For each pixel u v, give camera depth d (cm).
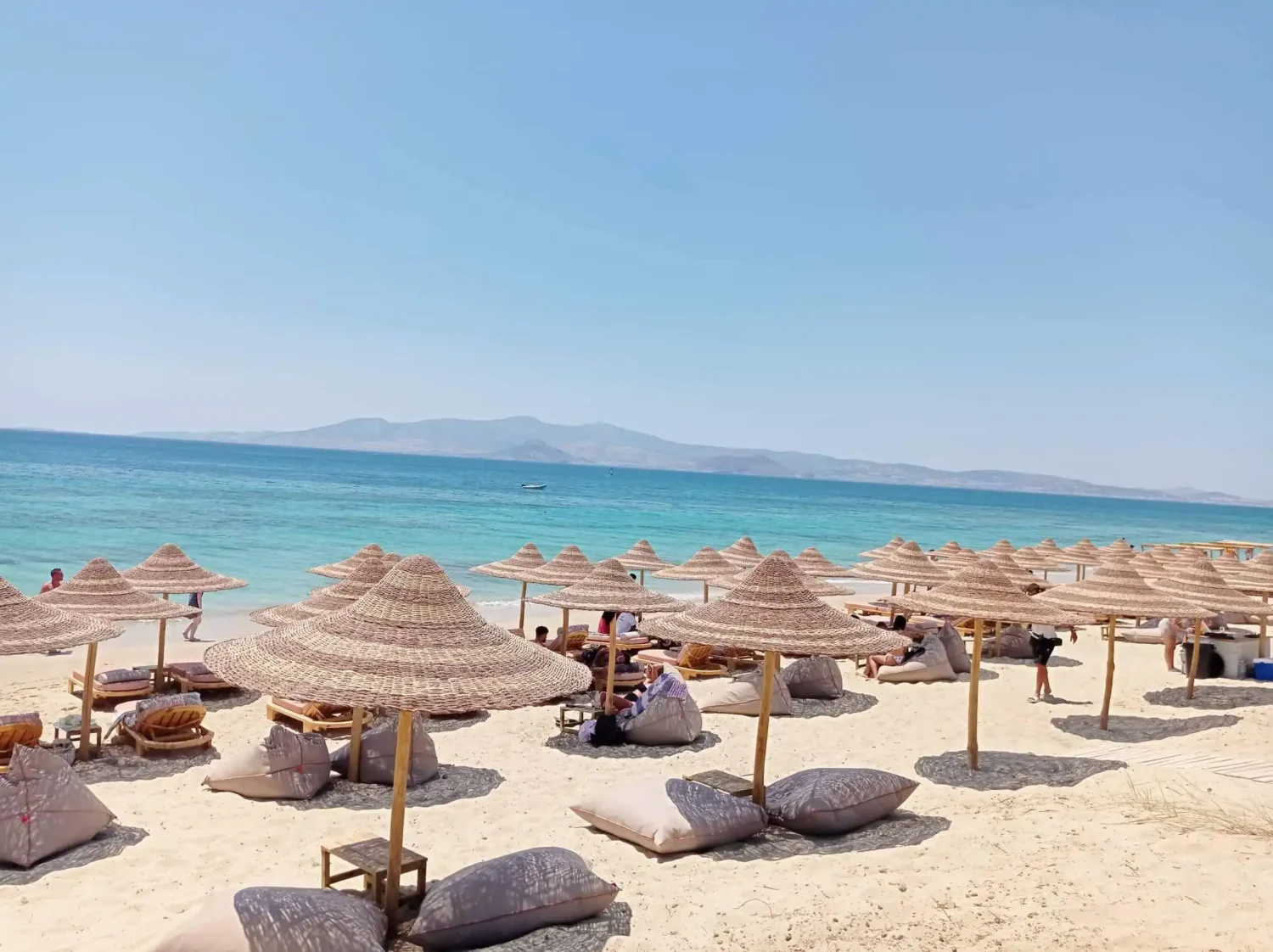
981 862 657
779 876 644
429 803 831
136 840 718
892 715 1217
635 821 718
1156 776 884
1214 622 1833
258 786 826
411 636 553
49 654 1576
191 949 462
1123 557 2334
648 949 527
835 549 4991
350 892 578
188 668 1262
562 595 1187
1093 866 628
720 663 1481
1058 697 1350
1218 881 594
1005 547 2545
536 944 536
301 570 2844
